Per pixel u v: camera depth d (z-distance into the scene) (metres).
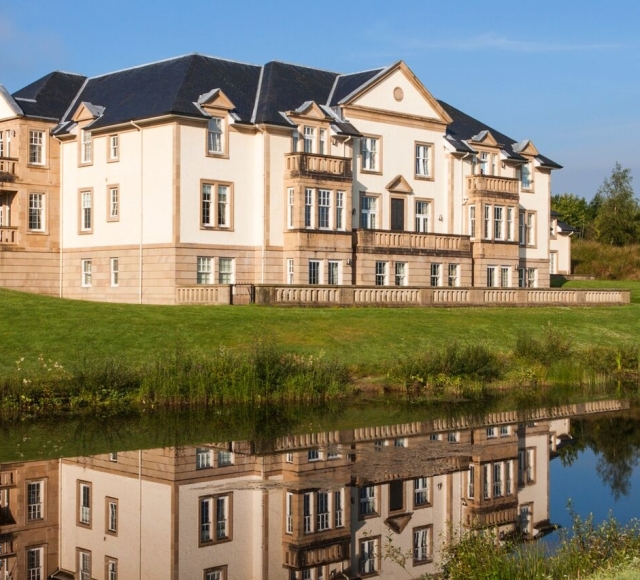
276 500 25.64
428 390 41.44
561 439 33.28
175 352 40.03
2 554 21.95
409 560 21.91
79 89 67.75
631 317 60.16
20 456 29.23
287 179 60.75
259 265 60.41
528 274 77.94
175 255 56.97
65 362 38.56
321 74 68.06
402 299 57.06
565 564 18.83
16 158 62.56
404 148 68.00
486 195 70.75
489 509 25.23
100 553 22.03
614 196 124.94
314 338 44.81
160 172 57.72
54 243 64.00
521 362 45.50
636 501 25.92
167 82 60.84
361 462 29.39
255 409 36.91
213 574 20.98
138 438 31.80
